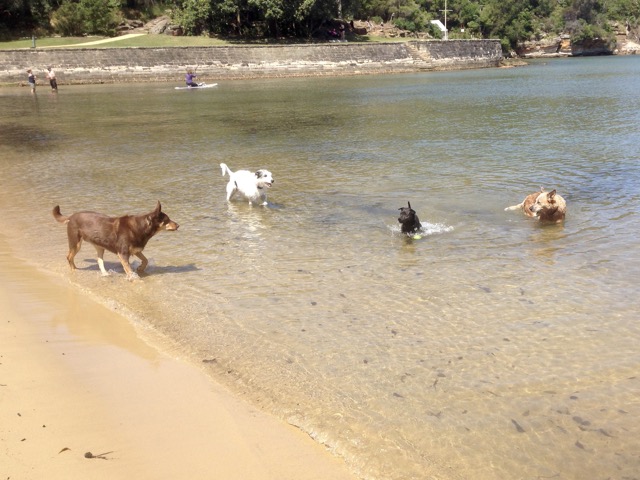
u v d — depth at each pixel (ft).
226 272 30.89
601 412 18.42
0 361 21.40
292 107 121.60
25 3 244.63
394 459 16.44
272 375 20.79
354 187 48.88
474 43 303.89
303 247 34.50
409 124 90.22
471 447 16.94
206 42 246.68
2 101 142.72
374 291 27.96
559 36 429.38
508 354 21.89
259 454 16.49
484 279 29.12
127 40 237.86
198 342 23.31
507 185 48.16
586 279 28.78
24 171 58.90
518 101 124.16
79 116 108.99
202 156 65.92
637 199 42.65
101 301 27.61
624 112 97.30
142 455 16.16
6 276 30.76
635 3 469.16
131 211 42.83
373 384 20.12
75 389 19.58
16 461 15.64
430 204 43.01
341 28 287.48
